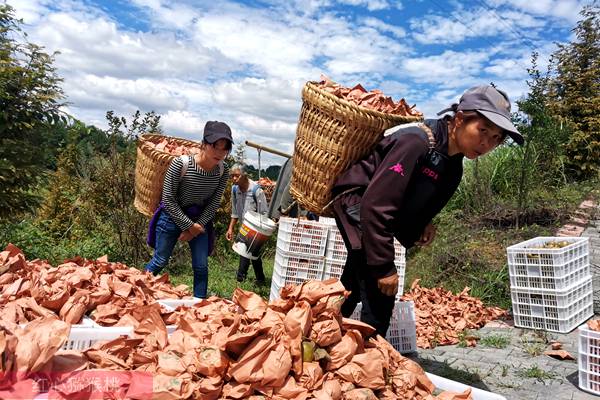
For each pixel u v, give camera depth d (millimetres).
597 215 11141
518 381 4266
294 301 2434
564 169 15234
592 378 4016
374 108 3250
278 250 6340
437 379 2664
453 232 10266
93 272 3660
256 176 14812
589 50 17641
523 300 6258
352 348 2322
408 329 4992
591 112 16297
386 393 2344
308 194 3354
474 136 2857
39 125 7820
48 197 11234
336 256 6109
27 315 2836
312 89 3238
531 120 11281
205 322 2670
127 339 2436
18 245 8102
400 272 5699
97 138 10477
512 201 11391
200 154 4980
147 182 6258
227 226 11828
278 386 2096
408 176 2863
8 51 7449
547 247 6594
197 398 2031
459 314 6551
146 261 9789
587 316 6410
